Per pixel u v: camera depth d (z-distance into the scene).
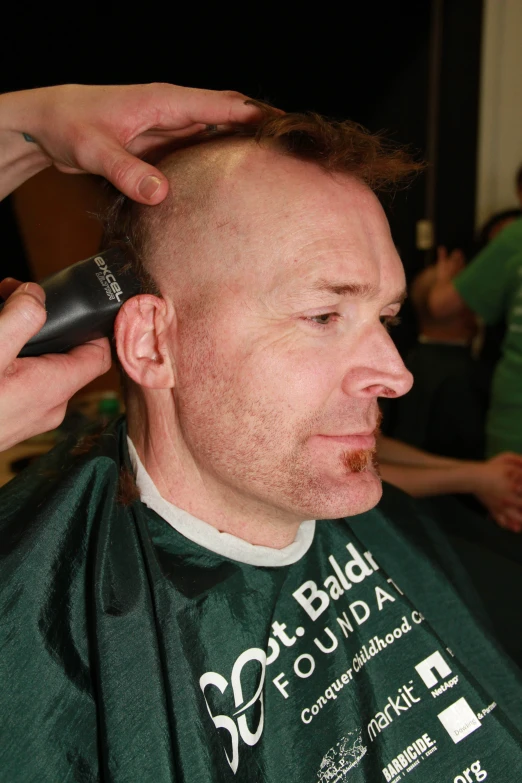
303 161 0.71
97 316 0.75
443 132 2.93
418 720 0.79
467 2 2.82
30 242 2.05
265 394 0.71
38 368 0.71
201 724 0.68
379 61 2.82
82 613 0.71
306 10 2.64
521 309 1.92
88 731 0.67
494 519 1.45
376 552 0.94
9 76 2.17
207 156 0.74
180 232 0.73
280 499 0.74
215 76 2.54
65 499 0.73
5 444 0.72
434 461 1.46
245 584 0.77
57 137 0.81
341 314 0.71
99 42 2.27
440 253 2.30
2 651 0.66
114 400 1.97
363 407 0.73
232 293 0.70
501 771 0.78
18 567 0.69
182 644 0.71
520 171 2.33
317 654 0.79
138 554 0.75
